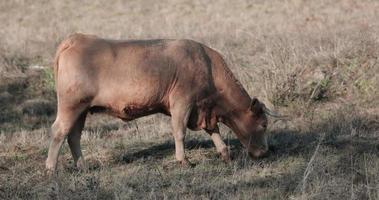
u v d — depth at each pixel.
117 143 28.86
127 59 24.17
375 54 37.56
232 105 25.92
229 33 48.69
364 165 23.09
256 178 22.56
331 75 36.69
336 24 49.12
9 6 73.50
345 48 38.44
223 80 25.72
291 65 37.28
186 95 24.98
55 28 58.91
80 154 25.23
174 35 48.88
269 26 51.25
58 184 21.48
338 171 22.47
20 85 41.84
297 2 64.31
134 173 23.34
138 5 71.69
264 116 25.97
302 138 28.41
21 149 28.41
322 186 20.19
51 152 24.08
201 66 25.19
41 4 74.38
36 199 21.03
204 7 67.94
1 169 25.19
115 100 24.22
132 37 49.50
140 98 24.36
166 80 24.62
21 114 38.47
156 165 24.89
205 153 26.75
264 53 40.06
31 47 47.47
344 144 26.45
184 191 21.20
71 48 23.97
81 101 23.97
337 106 34.06
